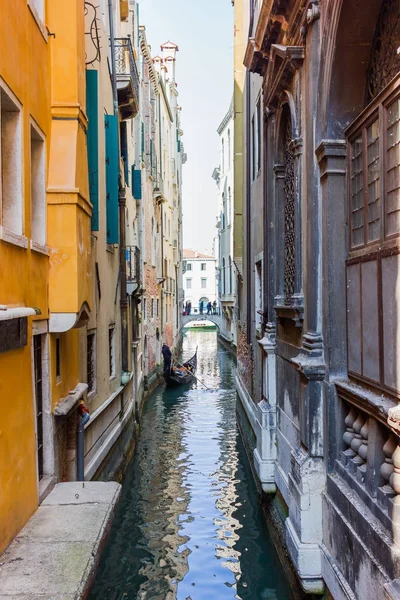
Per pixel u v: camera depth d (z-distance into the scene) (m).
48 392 6.14
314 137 5.66
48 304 6.17
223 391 21.91
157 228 25.69
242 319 16.42
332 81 5.12
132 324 14.71
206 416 17.03
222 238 37.66
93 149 8.37
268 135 8.70
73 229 6.21
